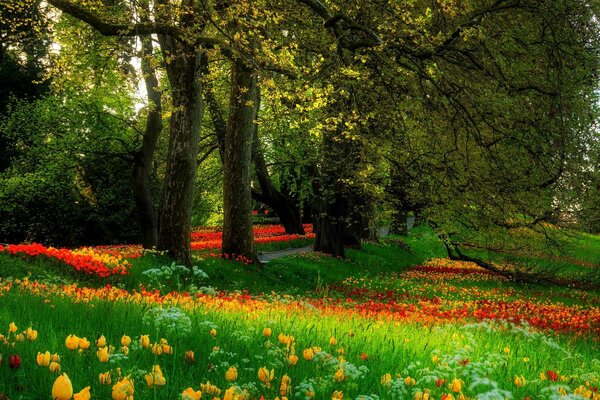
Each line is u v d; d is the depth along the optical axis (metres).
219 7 13.42
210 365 4.04
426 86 17.30
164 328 5.29
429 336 7.66
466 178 18.81
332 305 12.31
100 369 3.74
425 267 32.22
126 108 29.42
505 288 24.22
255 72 13.83
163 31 13.08
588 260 39.31
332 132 25.52
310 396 3.49
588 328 12.09
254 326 6.55
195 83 17.22
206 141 34.12
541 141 17.70
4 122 31.62
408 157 19.75
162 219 17.06
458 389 3.86
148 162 26.39
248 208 20.62
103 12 14.48
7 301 6.59
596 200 19.50
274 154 37.66
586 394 4.32
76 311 6.21
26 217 31.86
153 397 3.34
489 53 15.67
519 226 21.11
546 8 16.66
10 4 18.98
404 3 13.69
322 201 28.16
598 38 18.61
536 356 6.86
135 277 13.98
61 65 19.97
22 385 3.29
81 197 34.00
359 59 14.65
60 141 29.23
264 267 20.53
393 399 3.81
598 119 19.17
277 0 15.45
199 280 16.02
